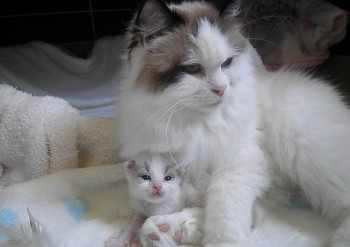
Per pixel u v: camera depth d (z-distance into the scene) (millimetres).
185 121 921
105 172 1184
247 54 998
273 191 1029
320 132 937
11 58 2047
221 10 934
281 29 1952
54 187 1118
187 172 993
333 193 901
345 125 975
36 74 1992
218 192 901
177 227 875
